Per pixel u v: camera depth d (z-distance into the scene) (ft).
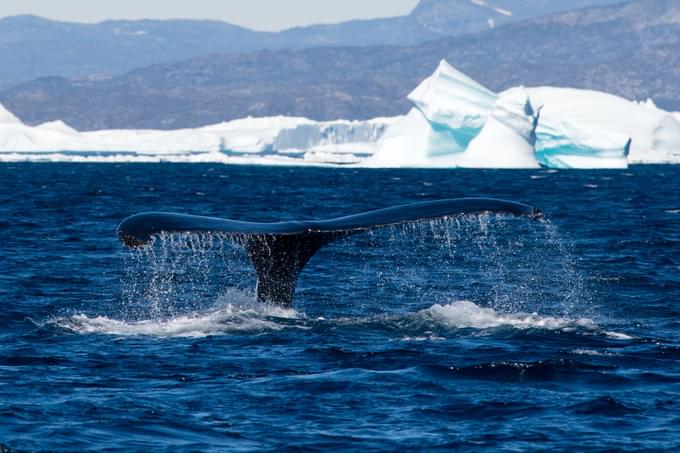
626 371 163.63
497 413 142.82
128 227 159.94
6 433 131.95
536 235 400.88
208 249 336.70
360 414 142.00
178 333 187.01
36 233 399.03
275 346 176.76
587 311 230.07
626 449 129.08
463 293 255.50
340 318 201.77
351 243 360.89
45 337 186.39
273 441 131.34
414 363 166.40
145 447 128.67
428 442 131.44
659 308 232.94
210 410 142.82
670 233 426.51
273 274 190.90
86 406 143.43
